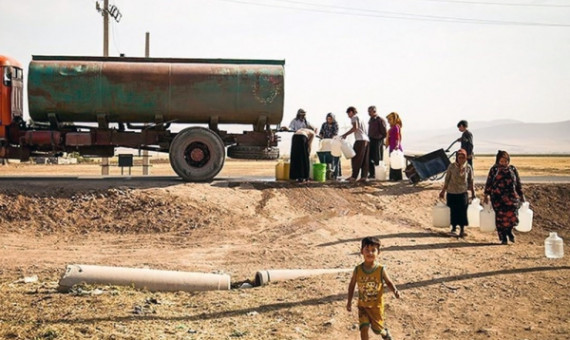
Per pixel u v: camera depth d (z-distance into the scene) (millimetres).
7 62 18641
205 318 8359
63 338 7328
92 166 43375
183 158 18688
